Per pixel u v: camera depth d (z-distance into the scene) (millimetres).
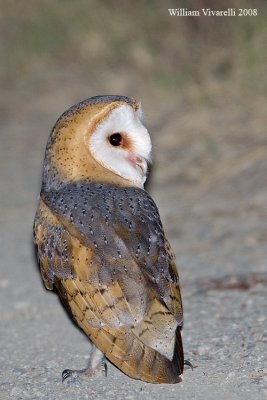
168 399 9227
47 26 28281
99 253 9203
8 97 26156
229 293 12719
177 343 9000
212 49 23719
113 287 8984
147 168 10242
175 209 17094
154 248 9289
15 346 11461
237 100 21281
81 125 10070
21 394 9766
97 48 27141
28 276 14562
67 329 12055
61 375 10258
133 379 9820
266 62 21797
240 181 17891
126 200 9641
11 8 29219
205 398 9180
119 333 8898
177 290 9305
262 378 9594
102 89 25172
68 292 9336
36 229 9992
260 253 14492
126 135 10117
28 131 23797
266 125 19906
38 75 27109
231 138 19672
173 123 20938
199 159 19094
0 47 28359
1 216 17891
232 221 16172
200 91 21906
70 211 9609
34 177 20500
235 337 10875
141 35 26359
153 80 24047
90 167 10031
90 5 27875
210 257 14523
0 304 13258
